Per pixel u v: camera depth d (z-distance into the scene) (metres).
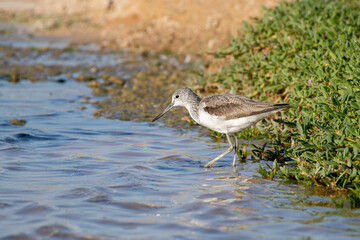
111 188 9.41
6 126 14.02
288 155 10.28
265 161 11.27
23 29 32.88
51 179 9.91
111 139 13.03
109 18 32.84
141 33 28.58
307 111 10.99
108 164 10.95
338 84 10.55
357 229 7.54
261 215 8.17
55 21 33.69
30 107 16.41
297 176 9.70
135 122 14.81
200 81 16.91
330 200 8.80
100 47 27.48
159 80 20.08
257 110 10.49
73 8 36.81
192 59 23.69
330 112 9.61
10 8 38.44
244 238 7.30
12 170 10.45
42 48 27.64
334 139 9.40
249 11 26.34
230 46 16.78
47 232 7.52
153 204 8.69
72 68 23.12
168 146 12.48
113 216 8.16
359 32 13.64
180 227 7.73
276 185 9.63
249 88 14.67
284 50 13.80
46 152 11.79
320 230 7.52
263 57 14.29
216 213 8.27
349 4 16.69
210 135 13.43
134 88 18.94
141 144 12.62
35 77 21.11
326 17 15.27
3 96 17.91
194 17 28.30
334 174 9.37
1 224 7.79
